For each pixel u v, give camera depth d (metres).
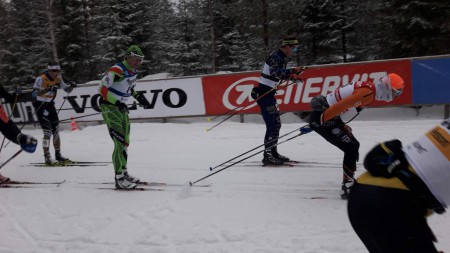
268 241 2.79
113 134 4.09
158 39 20.20
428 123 6.54
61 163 5.61
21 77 18.56
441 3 8.92
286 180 4.17
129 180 4.31
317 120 3.50
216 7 16.48
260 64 14.03
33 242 3.08
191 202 3.66
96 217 3.47
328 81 7.42
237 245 2.77
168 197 3.86
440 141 1.43
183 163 5.24
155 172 4.86
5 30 18.75
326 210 3.28
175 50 17.95
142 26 17.72
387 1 10.28
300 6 12.28
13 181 4.78
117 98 4.10
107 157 5.98
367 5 12.76
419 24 9.16
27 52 19.30
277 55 4.59
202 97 8.13
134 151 6.25
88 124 9.26
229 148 5.95
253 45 15.58
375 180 1.56
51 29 15.57
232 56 17.70
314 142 5.86
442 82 6.87
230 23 17.64
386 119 7.84
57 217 3.54
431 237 1.50
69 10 16.84
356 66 7.23
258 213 3.31
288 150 5.48
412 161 1.47
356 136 6.03
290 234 2.88
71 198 4.02
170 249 2.78
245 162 5.03
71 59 17.02
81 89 8.81
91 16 17.05
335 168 4.50
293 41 4.51
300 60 13.09
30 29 19.03
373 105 7.34
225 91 7.95
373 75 7.19
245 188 4.00
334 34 12.64
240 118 8.09
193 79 8.11
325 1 12.02
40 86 5.41
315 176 4.25
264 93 4.69
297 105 7.65
